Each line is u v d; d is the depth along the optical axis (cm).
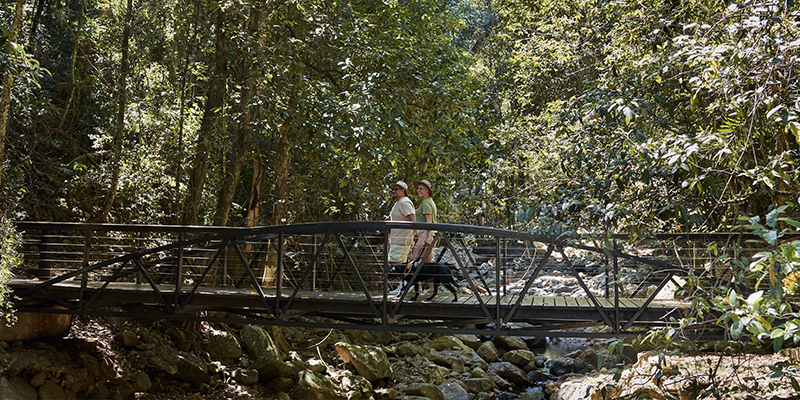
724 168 374
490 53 1750
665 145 341
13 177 867
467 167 954
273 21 896
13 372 627
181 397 782
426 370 1067
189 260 973
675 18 464
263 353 946
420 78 833
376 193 1008
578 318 638
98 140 922
